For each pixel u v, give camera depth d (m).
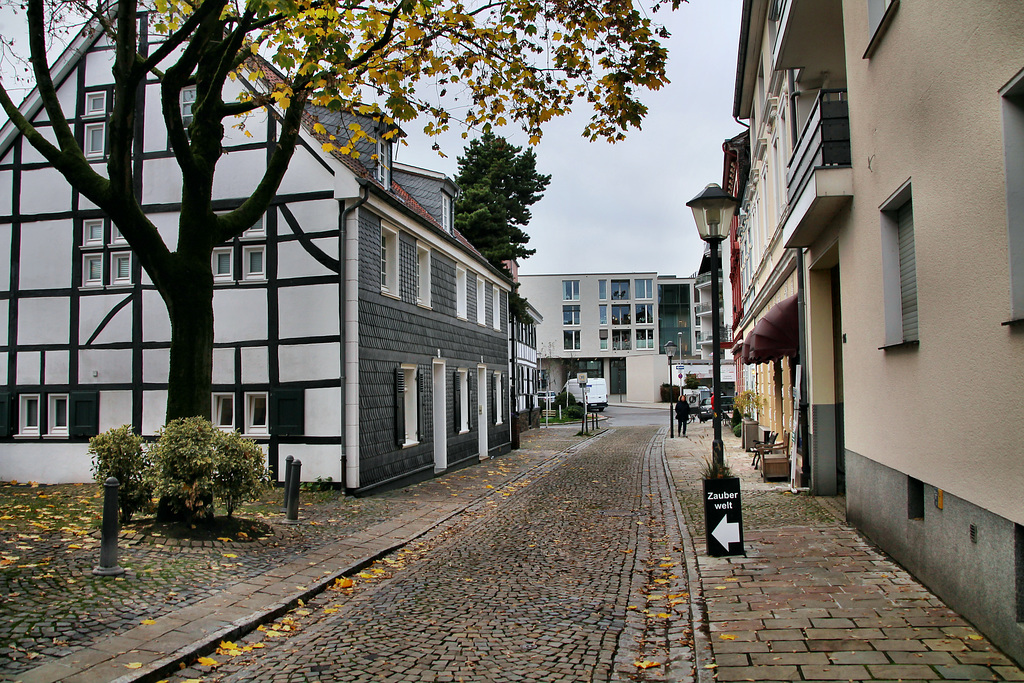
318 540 9.59
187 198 9.58
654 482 15.91
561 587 7.41
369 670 5.09
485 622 6.23
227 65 9.12
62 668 4.94
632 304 84.94
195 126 9.74
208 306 9.70
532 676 4.96
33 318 16.19
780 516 10.42
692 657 5.25
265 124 14.80
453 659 5.30
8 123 16.44
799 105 13.50
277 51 9.30
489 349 24.25
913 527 6.79
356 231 14.07
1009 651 4.70
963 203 5.27
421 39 9.66
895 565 7.30
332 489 13.91
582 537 10.05
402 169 20.84
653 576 7.81
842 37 11.45
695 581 7.09
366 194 14.06
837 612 5.85
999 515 4.82
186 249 9.55
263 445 14.34
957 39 5.29
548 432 37.97
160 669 5.02
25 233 16.36
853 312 9.02
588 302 84.69
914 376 6.64
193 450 8.70
